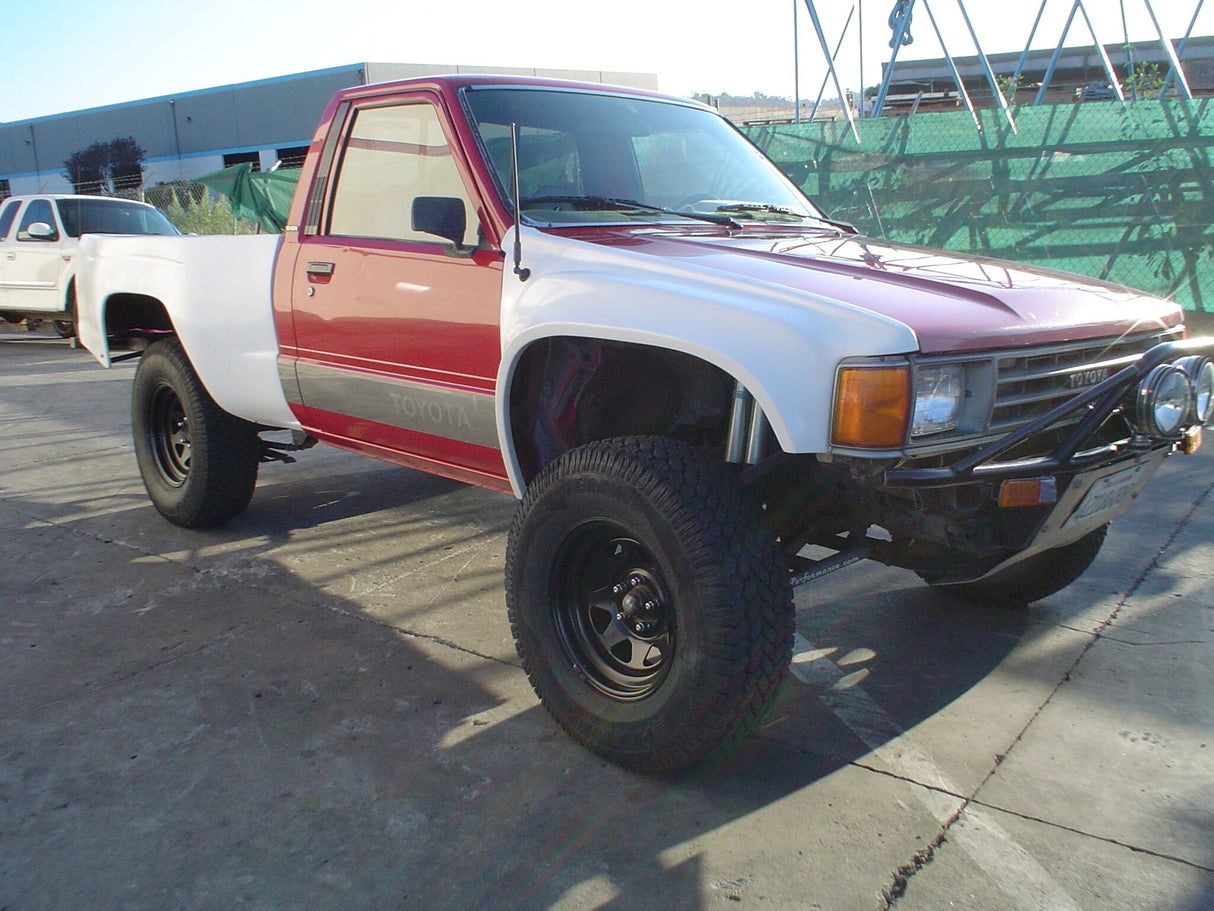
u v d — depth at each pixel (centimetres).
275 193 1302
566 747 276
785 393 228
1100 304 274
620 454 254
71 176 4219
